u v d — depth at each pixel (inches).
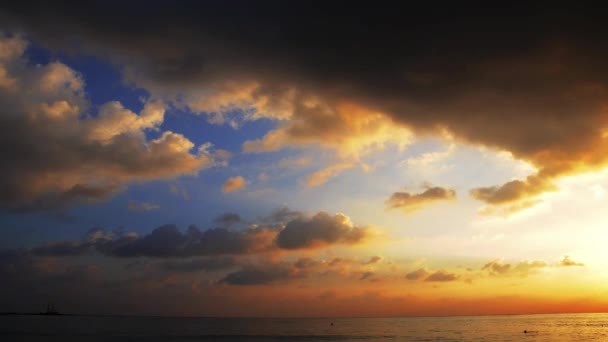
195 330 7042.3
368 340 4990.2
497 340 4746.6
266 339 5132.9
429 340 4867.1
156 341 4702.3
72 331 6136.8
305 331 6904.5
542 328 7037.4
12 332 5792.3
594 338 4904.0
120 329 7022.6
